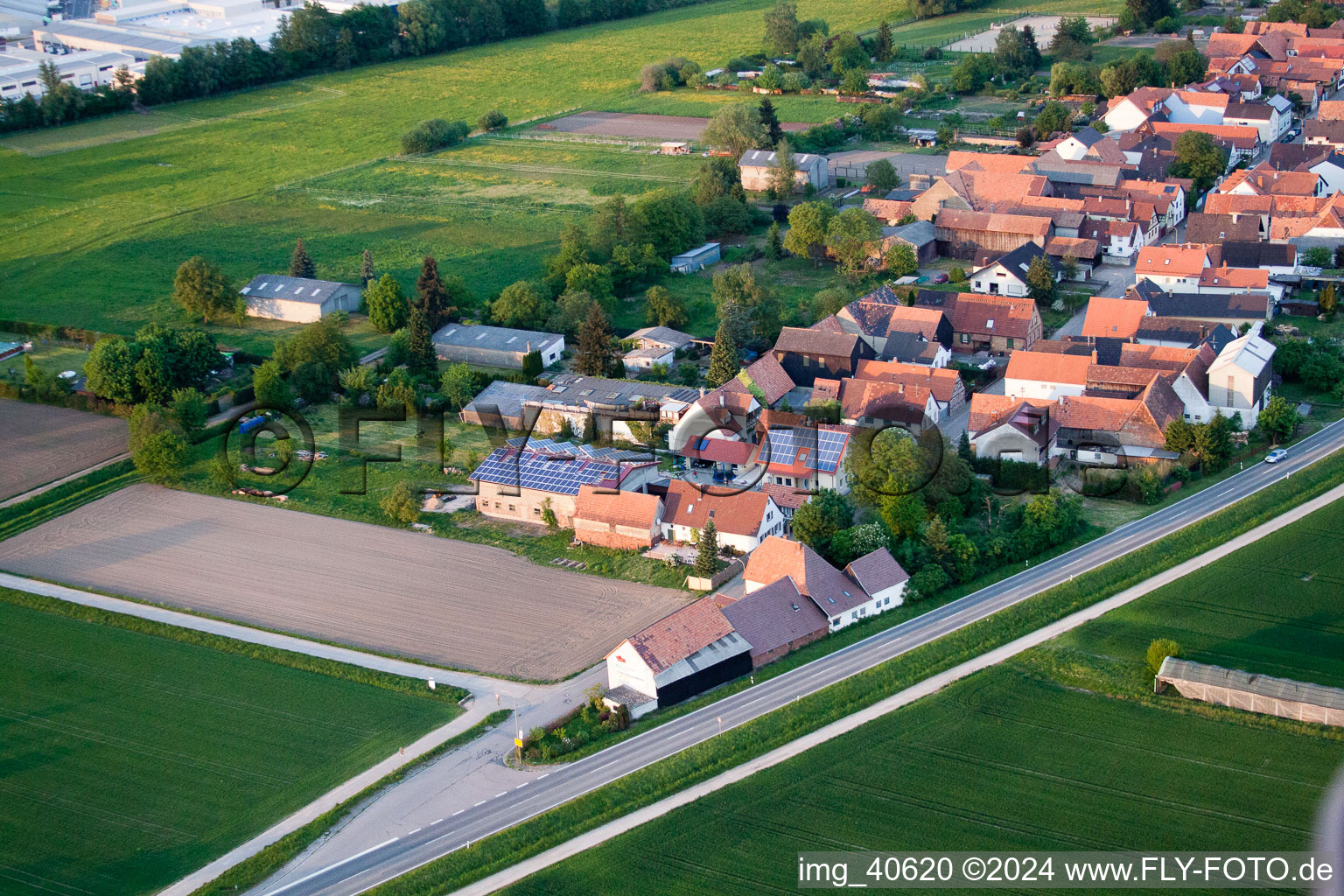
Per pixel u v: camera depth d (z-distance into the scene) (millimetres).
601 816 93875
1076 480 140250
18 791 100438
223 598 126375
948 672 108375
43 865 92500
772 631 112500
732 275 182500
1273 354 157625
